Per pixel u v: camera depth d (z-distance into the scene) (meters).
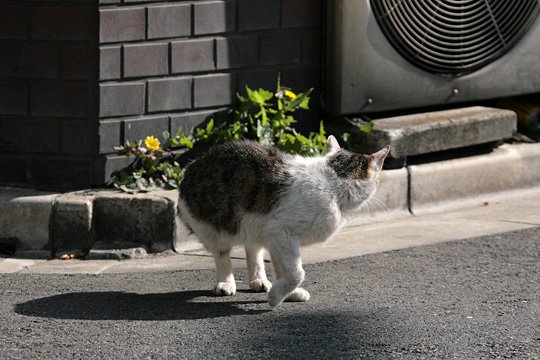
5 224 9.80
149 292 8.47
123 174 10.27
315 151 10.71
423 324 7.61
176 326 7.54
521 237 10.10
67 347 7.09
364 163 8.05
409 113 11.98
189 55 10.58
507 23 12.28
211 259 9.55
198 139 10.67
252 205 7.95
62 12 9.95
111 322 7.62
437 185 11.31
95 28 9.96
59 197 9.84
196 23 10.58
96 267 9.29
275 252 7.91
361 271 9.05
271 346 7.13
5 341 7.20
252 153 8.07
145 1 10.20
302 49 11.41
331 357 6.93
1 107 10.18
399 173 11.05
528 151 12.05
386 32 11.52
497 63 12.30
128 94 10.24
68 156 10.22
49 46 10.02
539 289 8.51
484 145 12.02
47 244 9.77
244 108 10.85
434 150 11.45
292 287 7.89
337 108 11.43
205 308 8.01
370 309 7.97
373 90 11.57
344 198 8.00
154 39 10.31
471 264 9.24
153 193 9.98
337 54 11.34
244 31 10.95
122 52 10.13
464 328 7.53
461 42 12.01
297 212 7.85
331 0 11.29
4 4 9.98
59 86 10.09
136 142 10.32
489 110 12.09
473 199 11.57
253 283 8.52
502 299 8.23
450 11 11.87
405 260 9.38
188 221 8.37
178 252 9.77
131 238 9.83
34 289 8.51
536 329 7.52
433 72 11.95
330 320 7.70
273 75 11.25
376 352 7.04
